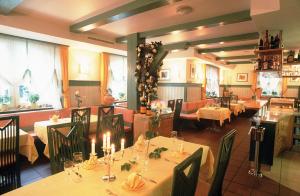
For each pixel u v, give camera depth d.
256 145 3.17
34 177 3.06
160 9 3.50
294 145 4.45
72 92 5.57
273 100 5.54
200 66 8.88
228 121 7.36
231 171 3.30
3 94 4.24
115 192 1.38
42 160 3.70
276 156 3.88
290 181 2.98
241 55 8.68
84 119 3.71
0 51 4.12
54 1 3.20
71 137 2.25
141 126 4.40
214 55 8.77
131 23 4.30
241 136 5.51
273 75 5.07
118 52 6.36
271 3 2.79
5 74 4.23
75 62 5.68
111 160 1.82
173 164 1.87
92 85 6.12
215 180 1.77
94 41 5.11
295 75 6.09
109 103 6.09
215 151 4.30
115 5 3.32
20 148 3.00
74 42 4.88
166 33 4.56
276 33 3.81
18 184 2.41
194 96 8.34
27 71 4.55
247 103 9.12
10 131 2.35
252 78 11.41
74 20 4.12
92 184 1.48
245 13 3.53
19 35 4.25
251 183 2.91
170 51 6.71
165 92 8.22
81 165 1.76
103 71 6.26
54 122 3.80
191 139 5.20
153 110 4.62
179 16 3.85
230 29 4.75
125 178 1.59
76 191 1.38
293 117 4.30
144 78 4.74
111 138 2.80
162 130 4.59
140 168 1.77
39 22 4.02
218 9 3.49
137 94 4.89
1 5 3.11
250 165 3.50
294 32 3.87
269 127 3.29
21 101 4.51
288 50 5.44
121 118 2.95
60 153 2.15
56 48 5.03
